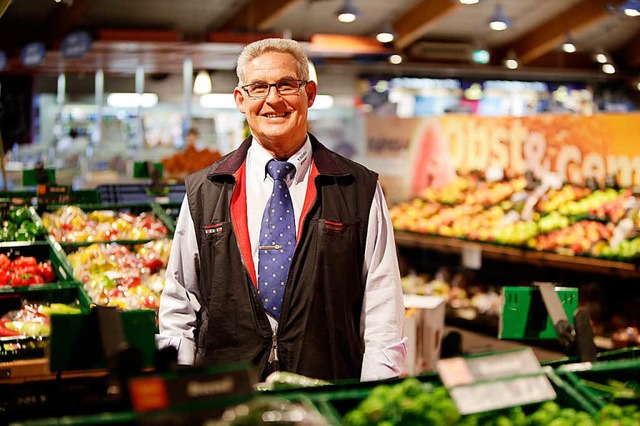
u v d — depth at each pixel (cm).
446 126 846
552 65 1750
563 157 724
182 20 1402
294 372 260
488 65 1712
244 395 163
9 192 556
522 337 255
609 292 646
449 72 1762
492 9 1488
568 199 703
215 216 268
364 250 270
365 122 909
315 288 261
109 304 356
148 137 1413
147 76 1582
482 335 661
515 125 775
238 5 1345
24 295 353
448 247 767
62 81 1455
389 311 268
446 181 847
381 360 261
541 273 712
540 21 1583
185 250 277
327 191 268
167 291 279
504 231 713
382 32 1295
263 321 262
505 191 779
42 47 1180
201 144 1446
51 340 190
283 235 264
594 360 236
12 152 1260
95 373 293
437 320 506
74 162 1269
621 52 1766
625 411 199
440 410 182
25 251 418
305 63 269
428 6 1415
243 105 278
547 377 207
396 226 849
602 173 686
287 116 263
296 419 161
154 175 573
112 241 432
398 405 182
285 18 1465
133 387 157
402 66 1648
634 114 655
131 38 1151
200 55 1270
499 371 193
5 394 290
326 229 263
